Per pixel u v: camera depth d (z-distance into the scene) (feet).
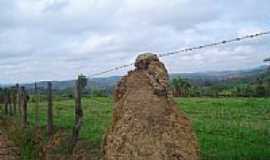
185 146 33.22
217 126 79.56
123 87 37.09
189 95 188.55
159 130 33.09
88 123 83.41
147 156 32.50
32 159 60.34
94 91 167.73
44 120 93.30
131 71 37.35
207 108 119.75
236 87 184.85
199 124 82.74
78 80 56.29
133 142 33.19
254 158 47.98
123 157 33.35
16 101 113.09
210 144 58.75
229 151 52.42
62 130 72.38
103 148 36.17
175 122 33.71
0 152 64.69
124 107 34.96
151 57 36.76
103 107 125.29
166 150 32.53
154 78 35.29
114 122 35.68
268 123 84.84
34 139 69.67
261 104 127.65
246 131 72.28
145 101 34.32
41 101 121.49
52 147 60.85
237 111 111.04
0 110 122.11
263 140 62.59
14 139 73.87
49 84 69.56
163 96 34.65
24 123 82.17
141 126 33.40
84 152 55.01
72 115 103.30
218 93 185.88
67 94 147.23
